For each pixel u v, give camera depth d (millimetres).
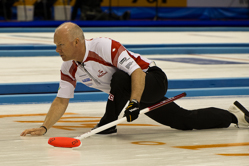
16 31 30391
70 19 33688
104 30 31969
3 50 20203
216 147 6258
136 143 6480
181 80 12109
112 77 6473
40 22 32344
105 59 6344
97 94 10953
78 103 10383
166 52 20766
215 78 12523
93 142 6523
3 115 8859
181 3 36844
